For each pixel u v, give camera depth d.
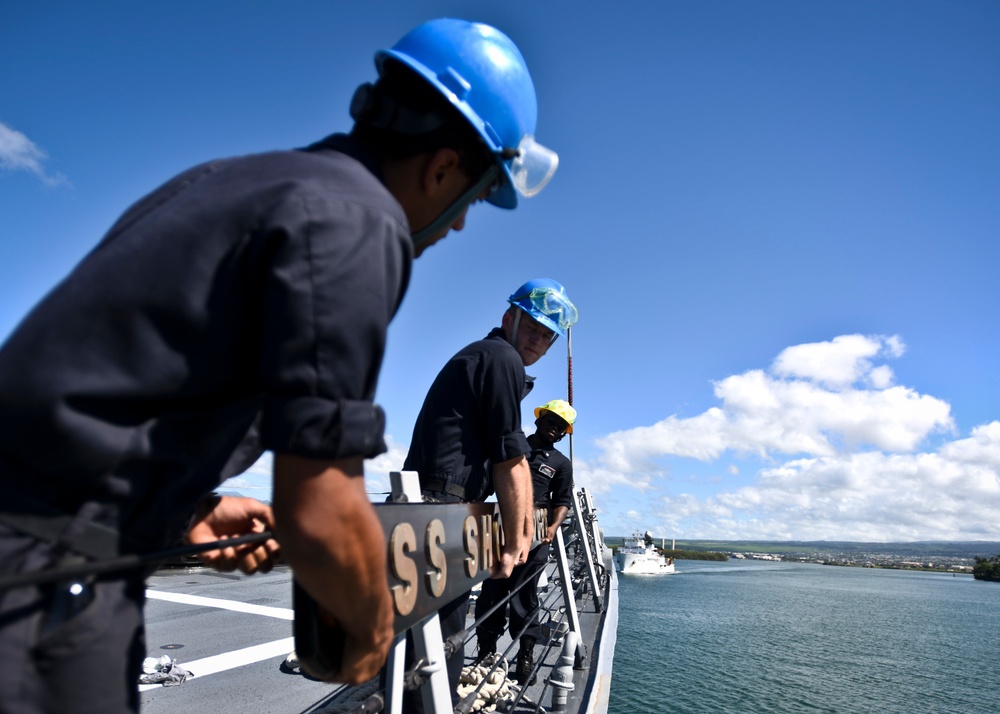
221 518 1.39
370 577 0.89
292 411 0.80
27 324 0.82
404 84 1.15
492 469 2.64
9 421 0.78
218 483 1.02
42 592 0.79
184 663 4.25
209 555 1.35
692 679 19.84
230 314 0.86
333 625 1.01
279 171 0.91
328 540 0.81
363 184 0.94
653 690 18.20
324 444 0.80
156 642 4.85
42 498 0.80
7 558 0.78
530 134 1.45
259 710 3.33
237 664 4.24
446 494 2.58
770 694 18.81
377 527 0.89
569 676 3.51
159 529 0.92
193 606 6.43
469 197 1.24
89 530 0.81
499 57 1.39
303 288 0.82
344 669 1.02
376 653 1.00
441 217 1.23
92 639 0.81
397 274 0.93
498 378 2.63
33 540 0.79
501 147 1.30
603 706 3.93
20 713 0.76
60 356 0.79
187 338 0.84
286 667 4.06
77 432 0.78
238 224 0.85
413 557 1.43
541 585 7.28
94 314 0.81
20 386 0.78
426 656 1.60
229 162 0.96
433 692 1.60
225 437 0.96
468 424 2.64
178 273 0.83
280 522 0.82
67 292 0.83
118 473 0.83
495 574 2.42
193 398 0.89
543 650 5.07
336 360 0.82
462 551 1.86
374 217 0.90
